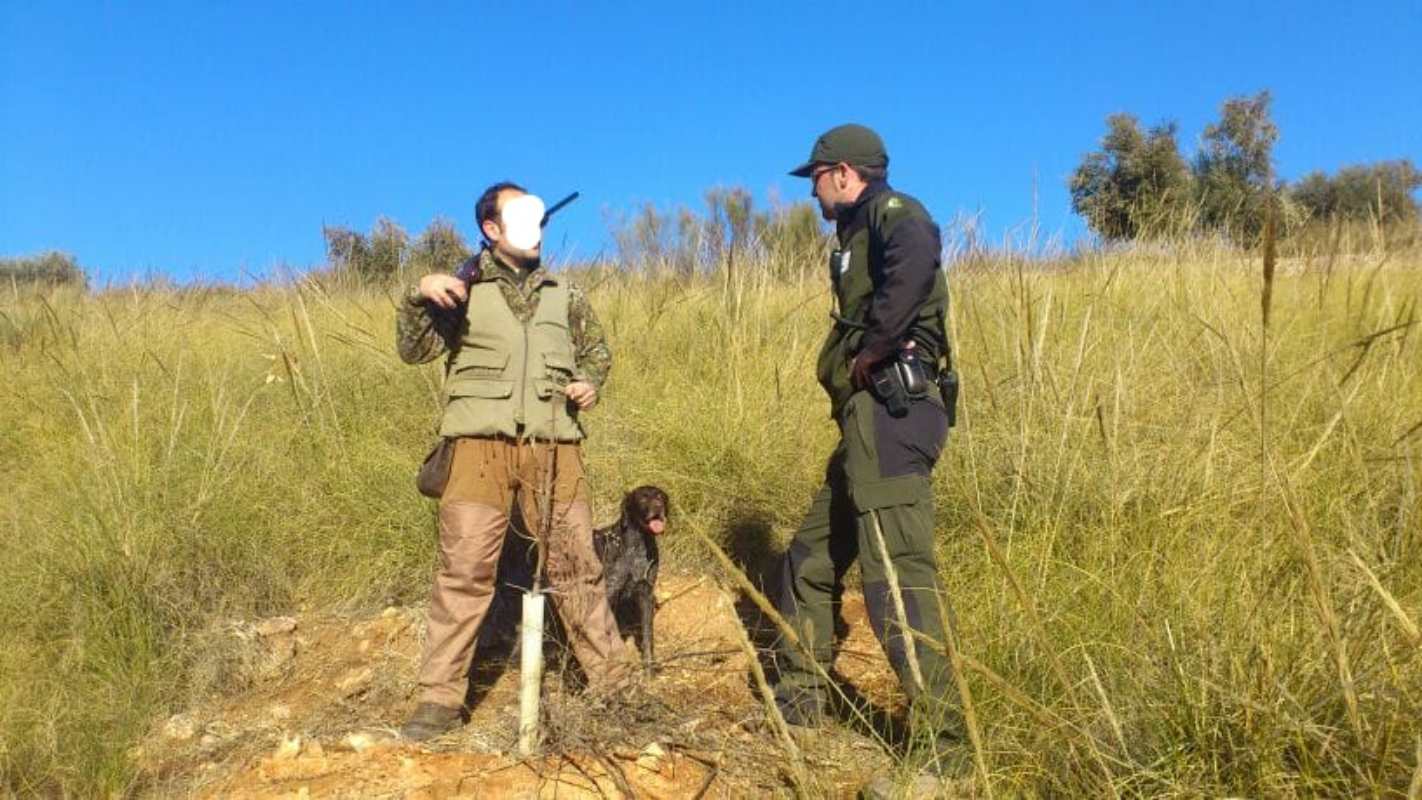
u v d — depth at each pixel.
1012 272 6.67
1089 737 2.87
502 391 3.70
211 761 3.73
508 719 3.78
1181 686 2.98
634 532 4.21
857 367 3.45
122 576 4.55
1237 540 3.72
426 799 3.25
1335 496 4.02
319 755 3.53
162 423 6.02
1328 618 2.71
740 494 5.45
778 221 8.30
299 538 5.23
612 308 7.87
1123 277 6.73
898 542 3.38
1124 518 4.25
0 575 4.66
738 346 6.60
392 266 8.62
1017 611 3.66
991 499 4.69
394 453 5.76
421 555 5.09
